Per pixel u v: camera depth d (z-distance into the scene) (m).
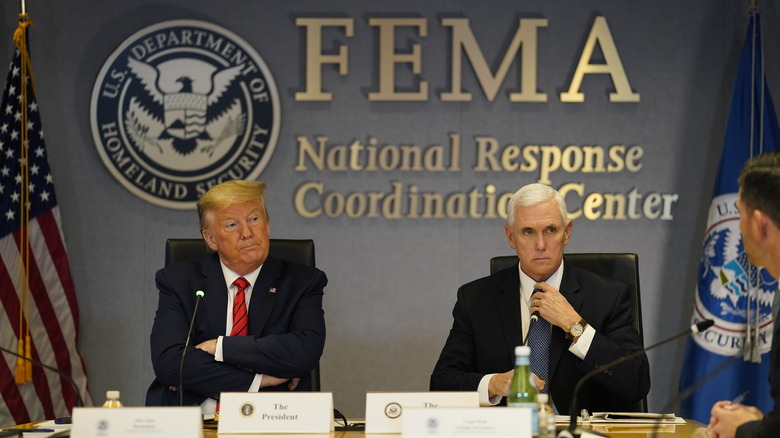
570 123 6.43
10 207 6.08
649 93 6.43
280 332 4.39
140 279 6.43
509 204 4.37
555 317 4.11
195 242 4.91
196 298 4.41
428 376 6.41
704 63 6.42
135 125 6.40
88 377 6.39
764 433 2.98
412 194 6.42
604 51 6.39
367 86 6.45
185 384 4.12
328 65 6.45
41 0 6.43
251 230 4.38
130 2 6.45
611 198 6.39
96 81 6.41
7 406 5.94
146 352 6.42
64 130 6.43
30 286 6.09
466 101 6.42
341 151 6.43
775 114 6.12
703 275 6.04
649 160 6.42
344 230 6.44
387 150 6.42
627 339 4.23
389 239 6.44
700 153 6.41
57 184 6.43
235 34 6.42
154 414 3.04
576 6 6.43
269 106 6.40
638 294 4.71
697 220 6.40
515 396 3.09
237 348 4.12
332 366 6.42
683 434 3.46
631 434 3.46
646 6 6.42
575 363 4.23
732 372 5.92
